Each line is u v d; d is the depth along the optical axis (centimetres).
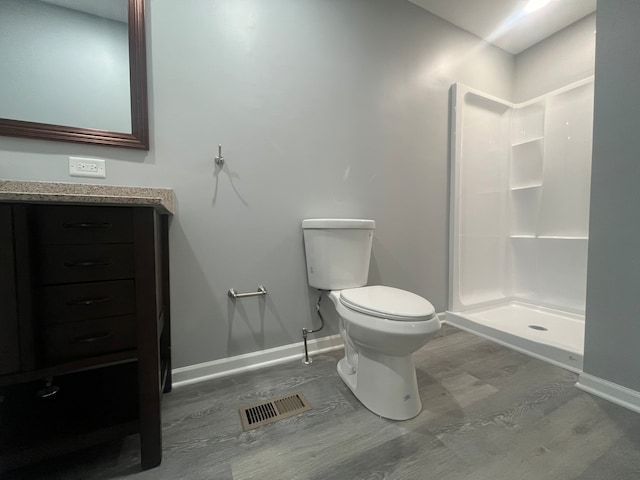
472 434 91
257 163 133
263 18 131
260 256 135
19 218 63
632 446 85
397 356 101
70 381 100
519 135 223
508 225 227
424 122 182
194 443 87
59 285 68
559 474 76
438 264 194
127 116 109
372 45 160
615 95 108
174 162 117
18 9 97
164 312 112
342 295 117
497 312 206
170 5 115
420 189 184
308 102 143
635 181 104
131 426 78
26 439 72
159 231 100
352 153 157
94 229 71
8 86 95
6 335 64
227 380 124
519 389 116
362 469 78
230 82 126
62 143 101
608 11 109
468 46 199
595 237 114
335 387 118
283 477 75
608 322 111
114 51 107
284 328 142
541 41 210
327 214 151
